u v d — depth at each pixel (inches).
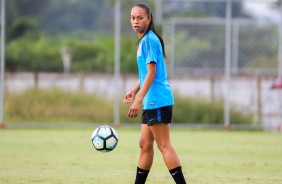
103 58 3019.2
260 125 2034.9
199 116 2028.8
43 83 2081.7
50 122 2021.4
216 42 2324.1
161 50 821.9
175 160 818.8
